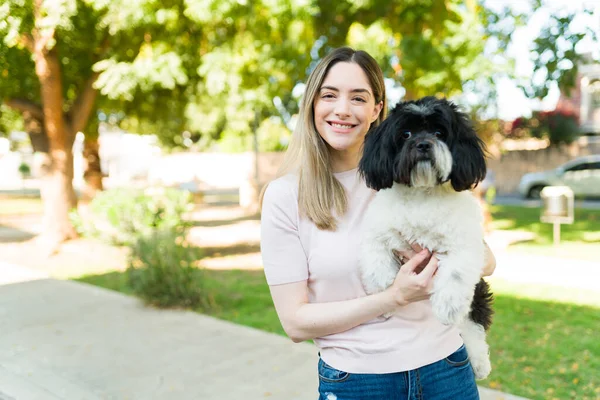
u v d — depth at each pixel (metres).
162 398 3.67
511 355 4.30
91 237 8.16
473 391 1.74
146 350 4.62
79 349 4.67
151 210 7.72
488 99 8.63
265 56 9.01
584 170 18.77
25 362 4.38
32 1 7.38
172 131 19.61
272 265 1.72
